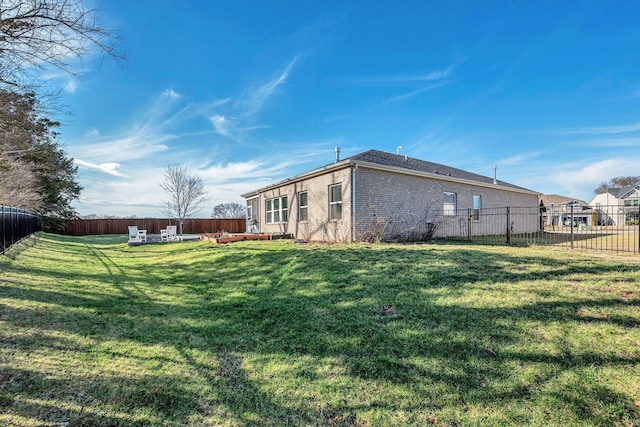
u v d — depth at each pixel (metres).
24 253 7.98
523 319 3.34
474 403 2.20
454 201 13.94
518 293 4.05
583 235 14.59
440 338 3.08
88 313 4.01
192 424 2.03
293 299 4.51
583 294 3.90
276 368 2.74
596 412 2.07
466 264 5.55
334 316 3.80
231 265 7.07
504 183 18.27
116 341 3.22
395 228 11.40
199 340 3.35
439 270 5.23
